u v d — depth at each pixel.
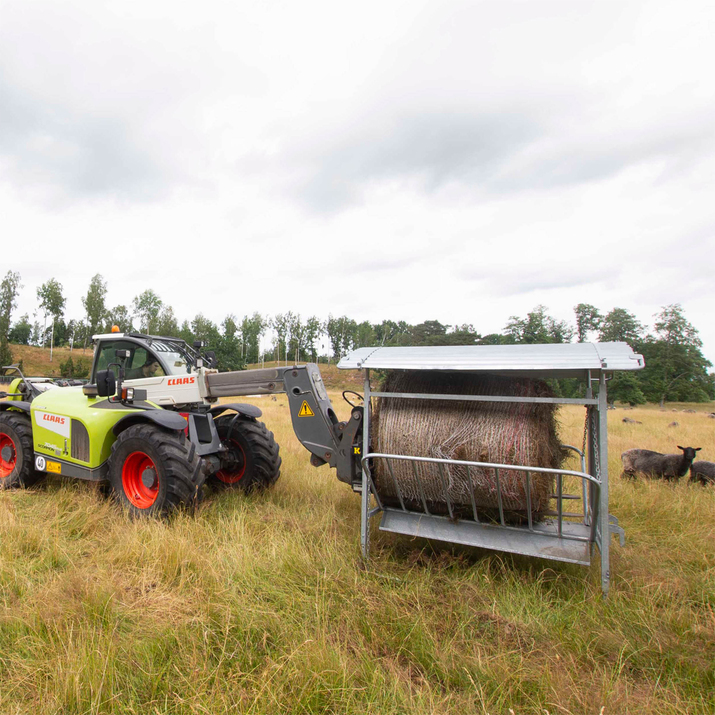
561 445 4.25
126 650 2.50
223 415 5.94
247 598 3.03
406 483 3.74
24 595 3.03
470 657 2.48
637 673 2.49
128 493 4.77
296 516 4.64
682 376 71.56
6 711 2.09
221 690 2.21
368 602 3.00
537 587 3.22
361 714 2.11
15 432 5.67
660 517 4.78
